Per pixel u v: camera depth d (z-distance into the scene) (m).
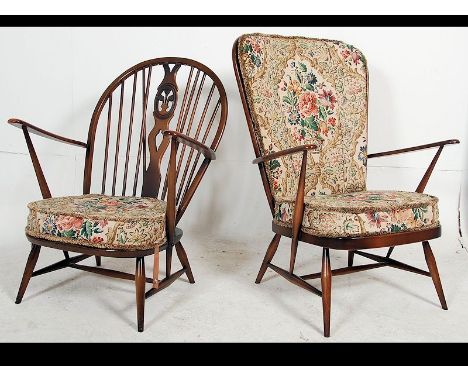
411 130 2.47
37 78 2.52
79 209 1.55
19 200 2.54
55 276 1.96
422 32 2.40
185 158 2.56
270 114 1.78
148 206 1.65
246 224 2.60
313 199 1.63
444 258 2.23
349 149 1.97
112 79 2.52
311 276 1.69
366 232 1.48
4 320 1.57
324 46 2.00
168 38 2.50
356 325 1.57
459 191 2.46
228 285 1.91
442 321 1.60
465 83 2.41
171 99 1.96
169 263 1.76
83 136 2.56
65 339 1.47
